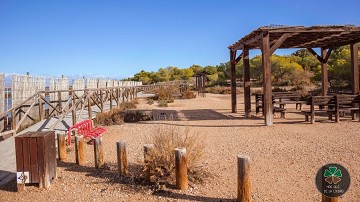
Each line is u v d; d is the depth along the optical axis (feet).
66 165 21.44
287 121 39.60
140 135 32.09
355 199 14.19
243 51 45.19
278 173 18.48
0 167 20.53
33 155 16.88
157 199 15.12
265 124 36.60
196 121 42.29
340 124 35.96
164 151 17.72
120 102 68.33
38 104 40.96
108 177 18.61
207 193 15.66
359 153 22.09
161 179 17.08
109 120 40.96
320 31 37.27
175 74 263.70
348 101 37.81
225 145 26.53
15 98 35.19
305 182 16.78
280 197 14.90
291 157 21.83
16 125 31.89
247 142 27.45
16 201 15.44
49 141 17.69
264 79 36.73
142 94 117.39
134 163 21.18
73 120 34.78
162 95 89.76
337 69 99.19
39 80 42.04
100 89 45.68
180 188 16.14
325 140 27.04
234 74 51.98
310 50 53.62
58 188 17.07
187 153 17.65
